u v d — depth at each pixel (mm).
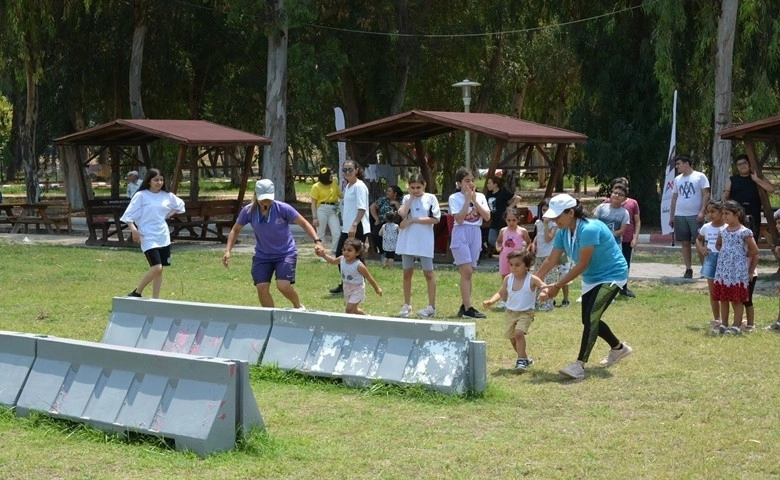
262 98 41312
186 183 78625
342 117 26750
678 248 23672
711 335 11578
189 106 40750
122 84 39094
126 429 7262
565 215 9250
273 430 7508
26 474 6473
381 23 34188
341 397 8641
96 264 20406
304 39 33312
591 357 10367
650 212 30359
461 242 12977
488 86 39438
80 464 6680
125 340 10500
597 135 30688
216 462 6637
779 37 25672
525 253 9711
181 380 7172
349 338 9227
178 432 6941
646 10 25953
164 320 10398
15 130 45219
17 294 15828
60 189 73000
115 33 36938
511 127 20391
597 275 9367
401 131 22500
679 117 30016
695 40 28266
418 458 6754
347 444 7148
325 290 16312
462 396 8484
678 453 6836
